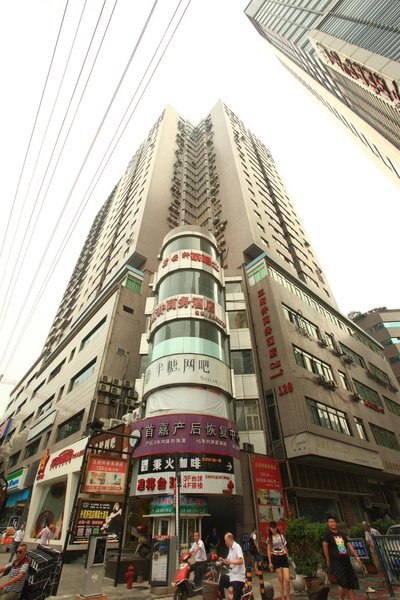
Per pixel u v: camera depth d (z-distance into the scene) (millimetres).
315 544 8508
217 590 7777
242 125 59031
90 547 7938
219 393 15961
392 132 19375
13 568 6320
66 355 31078
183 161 49156
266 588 7754
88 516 9961
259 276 25969
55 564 8047
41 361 42781
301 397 18719
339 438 19781
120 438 15164
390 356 51312
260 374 21031
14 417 41000
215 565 9445
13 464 32406
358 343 34469
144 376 17344
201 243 22141
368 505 21609
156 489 12555
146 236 32500
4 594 5922
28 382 44500
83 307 37812
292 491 16906
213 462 13352
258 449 17766
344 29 18609
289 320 23672
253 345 22203
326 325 29453
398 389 36469
